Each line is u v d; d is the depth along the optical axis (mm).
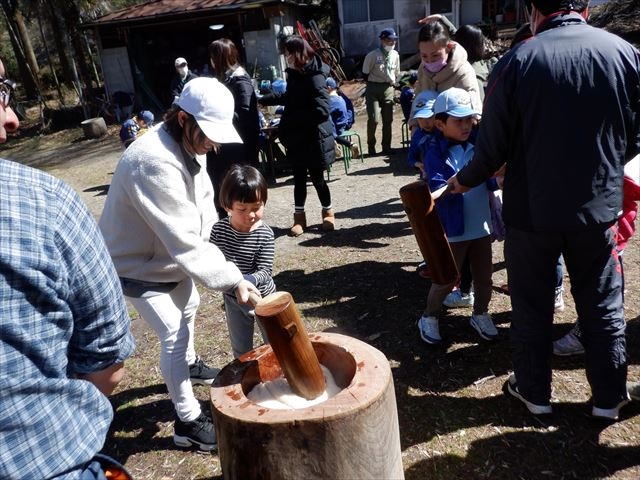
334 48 19094
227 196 2570
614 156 2160
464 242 3066
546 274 2414
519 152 2262
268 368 1956
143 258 2361
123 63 17281
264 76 16672
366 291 4117
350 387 1670
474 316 3316
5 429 1079
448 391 2883
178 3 17266
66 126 18312
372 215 5973
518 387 2611
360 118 13273
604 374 2436
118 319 1251
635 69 2121
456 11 18812
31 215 1088
